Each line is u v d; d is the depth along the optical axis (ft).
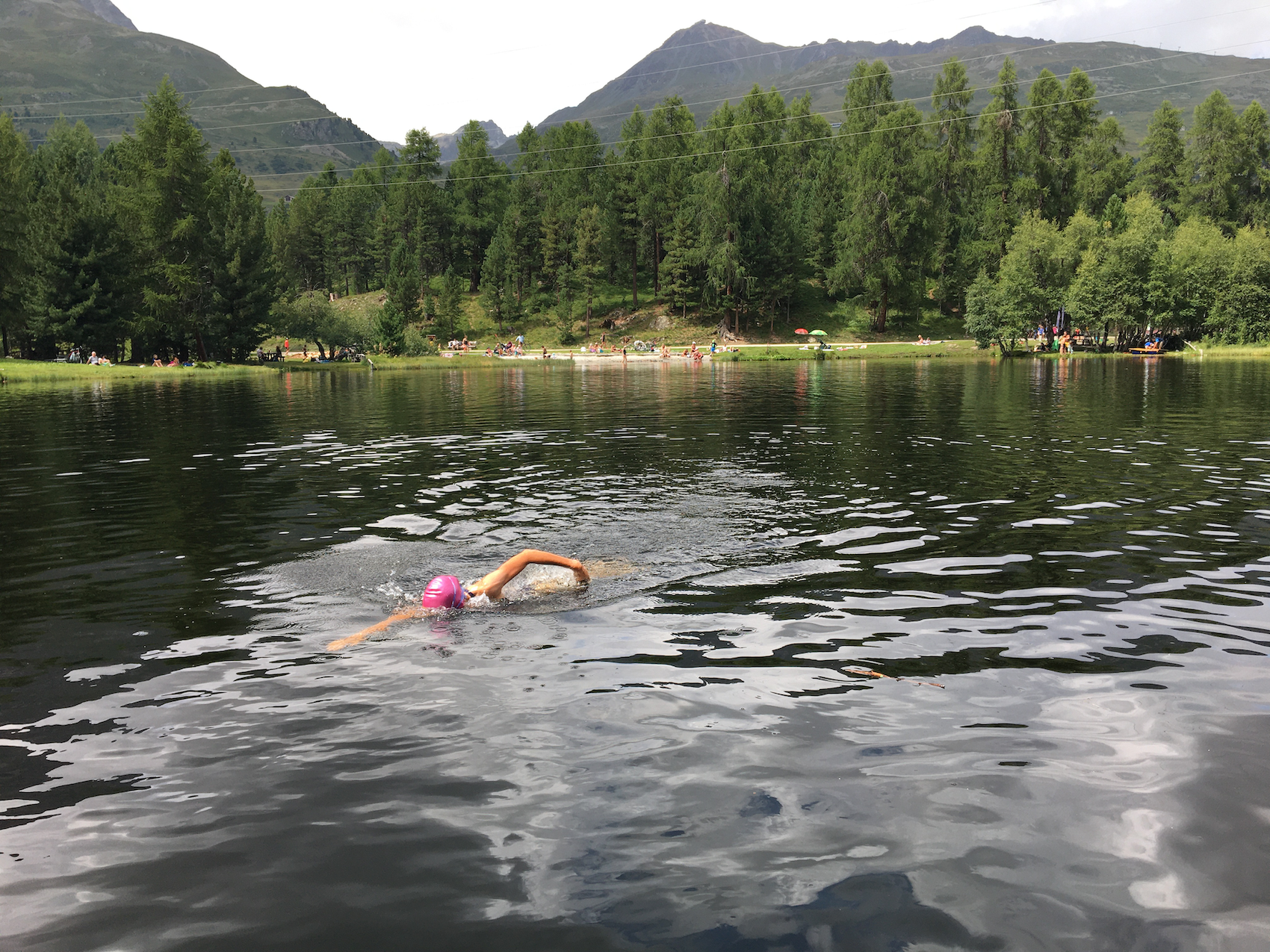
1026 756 11.50
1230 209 280.92
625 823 9.95
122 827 9.98
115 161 312.50
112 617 18.08
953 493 31.89
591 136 389.19
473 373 172.55
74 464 42.80
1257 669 14.51
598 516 28.02
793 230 295.28
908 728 12.41
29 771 11.35
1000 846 9.41
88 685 14.30
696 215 289.53
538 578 20.54
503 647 15.94
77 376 156.25
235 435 56.49
